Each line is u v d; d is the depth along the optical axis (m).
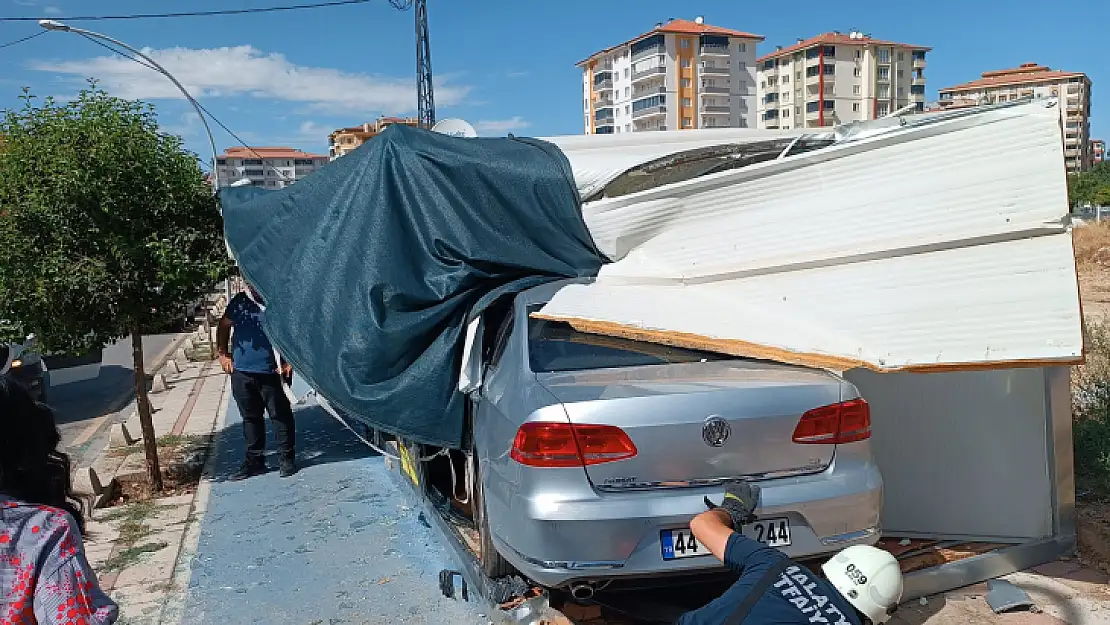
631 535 3.25
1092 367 7.27
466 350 4.29
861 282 3.67
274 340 4.86
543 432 3.35
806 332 3.67
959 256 3.47
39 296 5.81
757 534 3.34
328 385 4.59
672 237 4.30
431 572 4.80
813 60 94.25
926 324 3.47
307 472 7.09
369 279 4.57
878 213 3.69
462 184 4.65
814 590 2.18
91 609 1.80
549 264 4.58
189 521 5.96
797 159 3.94
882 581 2.16
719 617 2.20
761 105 104.12
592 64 101.06
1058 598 3.95
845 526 3.43
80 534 1.90
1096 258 20.70
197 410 10.62
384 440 6.45
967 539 4.40
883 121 4.39
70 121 6.24
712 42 88.19
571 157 4.99
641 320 3.85
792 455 3.43
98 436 9.95
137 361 6.82
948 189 3.53
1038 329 3.26
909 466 4.46
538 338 4.01
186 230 6.51
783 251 3.91
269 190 6.11
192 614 4.41
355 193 4.88
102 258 6.14
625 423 3.31
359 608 4.37
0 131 6.31
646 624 3.82
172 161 6.55
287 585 4.72
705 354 4.05
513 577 4.02
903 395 4.46
